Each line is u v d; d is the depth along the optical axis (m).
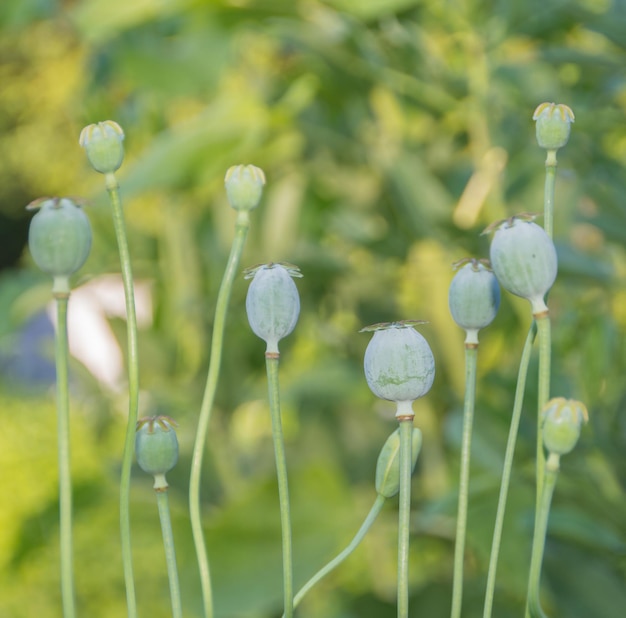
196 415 3.31
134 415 1.00
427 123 3.04
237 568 2.50
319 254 3.15
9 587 5.48
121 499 1.00
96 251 3.41
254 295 0.99
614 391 2.01
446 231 2.63
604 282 2.18
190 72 3.09
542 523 0.97
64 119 13.79
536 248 0.98
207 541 2.51
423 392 0.98
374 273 3.22
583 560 1.95
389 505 2.76
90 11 2.68
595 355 2.08
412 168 2.78
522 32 2.52
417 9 2.59
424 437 3.00
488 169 2.65
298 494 2.54
